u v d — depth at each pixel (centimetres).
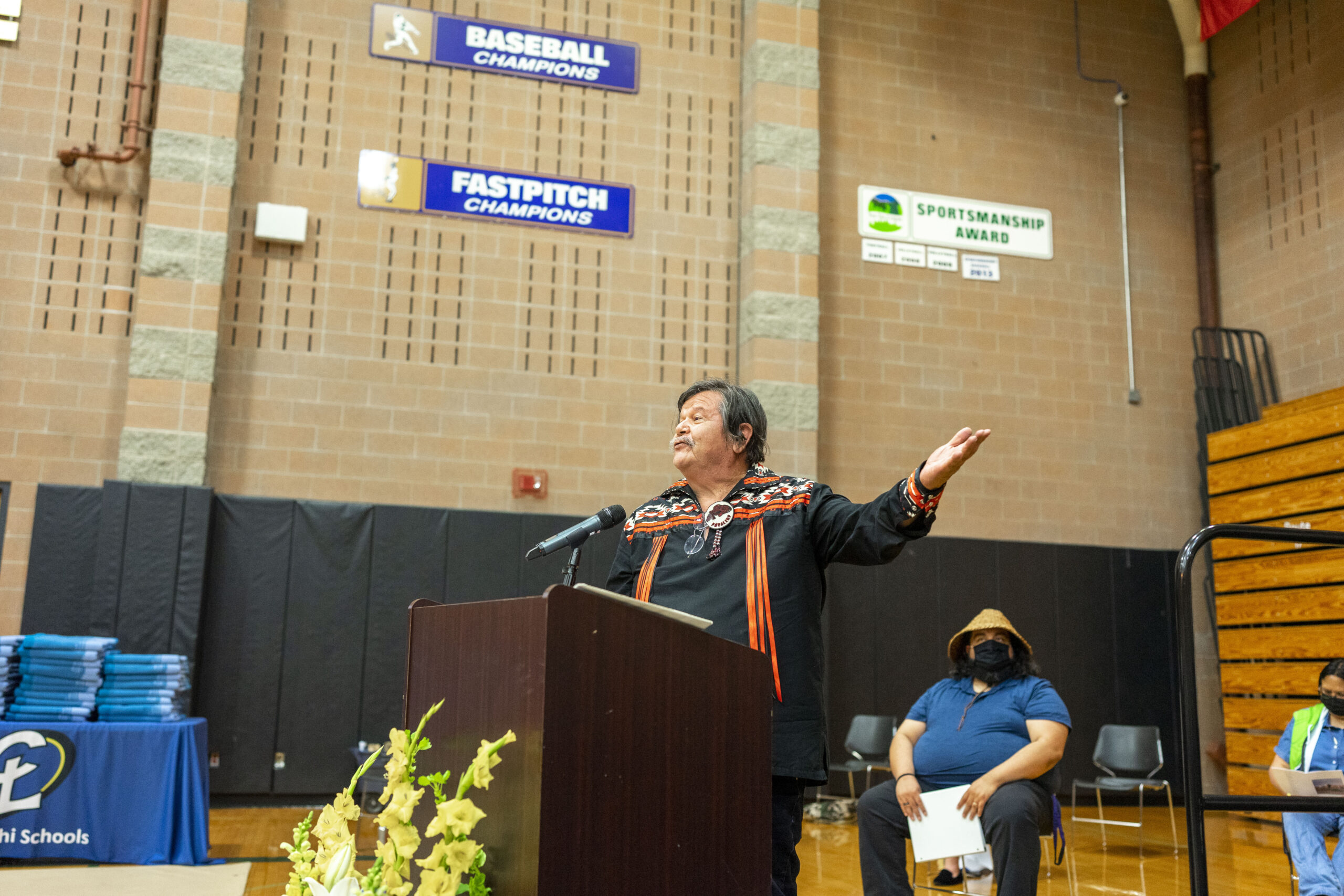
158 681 482
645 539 219
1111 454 856
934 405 827
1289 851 355
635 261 786
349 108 747
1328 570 700
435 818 152
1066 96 898
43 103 691
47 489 650
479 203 762
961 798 337
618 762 145
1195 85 914
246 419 703
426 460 729
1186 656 219
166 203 683
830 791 747
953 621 794
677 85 813
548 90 786
